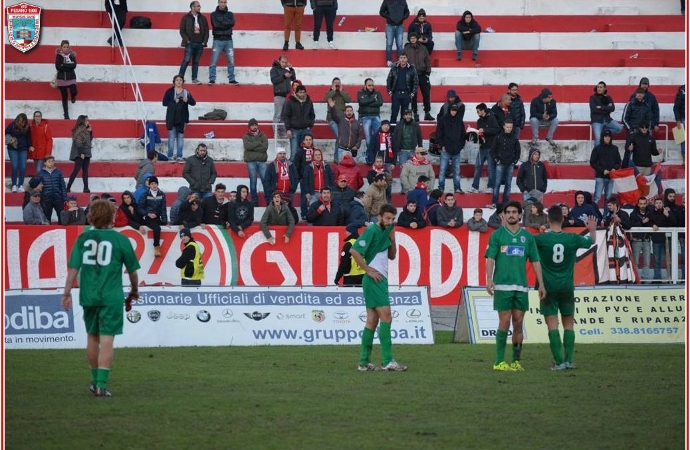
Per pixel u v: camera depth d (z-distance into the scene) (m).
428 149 44.41
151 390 18.72
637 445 14.70
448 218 35.81
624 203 40.69
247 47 47.94
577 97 47.41
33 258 34.66
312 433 15.26
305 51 47.50
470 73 47.69
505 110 42.25
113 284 17.72
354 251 20.89
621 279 35.25
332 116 42.88
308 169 38.69
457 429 15.62
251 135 40.47
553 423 16.09
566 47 49.22
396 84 43.16
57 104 44.84
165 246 35.16
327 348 25.20
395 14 46.62
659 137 46.47
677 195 43.50
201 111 45.59
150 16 48.53
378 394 18.41
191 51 45.00
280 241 35.41
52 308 25.64
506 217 21.23
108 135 43.94
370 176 39.44
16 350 24.77
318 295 26.56
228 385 19.30
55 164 42.28
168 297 25.95
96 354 18.20
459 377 20.41
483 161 41.78
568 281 21.56
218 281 35.22
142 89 45.94
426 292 26.83
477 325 26.56
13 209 40.22
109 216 17.84
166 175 41.56
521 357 23.58
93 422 15.91
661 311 27.38
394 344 26.08
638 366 22.27
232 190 42.53
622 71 48.22
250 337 26.03
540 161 41.66
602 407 17.38
